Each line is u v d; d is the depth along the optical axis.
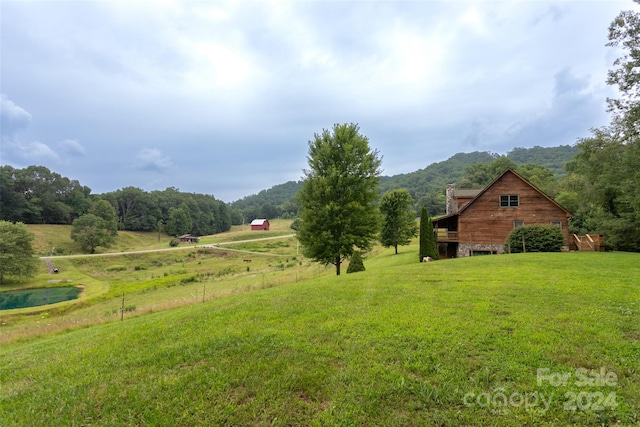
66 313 22.61
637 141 20.00
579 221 30.11
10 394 4.30
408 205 36.72
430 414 3.20
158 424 3.23
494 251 24.12
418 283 9.21
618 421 3.01
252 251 71.88
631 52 17.72
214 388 3.82
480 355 4.29
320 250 18.67
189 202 116.19
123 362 4.83
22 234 41.44
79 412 3.57
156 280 35.66
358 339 5.04
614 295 7.00
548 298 6.89
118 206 99.94
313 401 3.54
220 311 7.37
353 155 18.89
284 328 5.76
